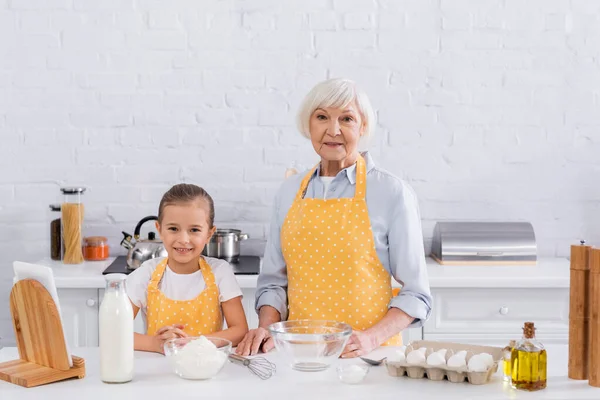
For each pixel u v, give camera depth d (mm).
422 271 2340
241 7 3801
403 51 3834
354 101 2328
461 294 3402
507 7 3834
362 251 2336
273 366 2039
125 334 1905
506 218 3898
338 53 3828
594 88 3869
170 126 3836
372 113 2377
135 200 3857
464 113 3863
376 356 2146
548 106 3869
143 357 2133
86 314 3371
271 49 3818
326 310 2346
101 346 1911
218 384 1898
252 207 3875
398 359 1966
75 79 3805
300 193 2449
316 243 2357
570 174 3895
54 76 3795
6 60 3779
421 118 3861
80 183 3844
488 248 3637
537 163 3887
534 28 3844
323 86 2316
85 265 3604
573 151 3891
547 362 2090
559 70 3859
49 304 1901
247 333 2227
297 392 1839
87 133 3824
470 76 3852
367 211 2355
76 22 3781
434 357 1928
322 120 2324
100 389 1861
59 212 3752
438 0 3820
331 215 2363
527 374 1848
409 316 2283
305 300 2361
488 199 3896
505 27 3838
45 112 3809
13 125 3807
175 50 3809
